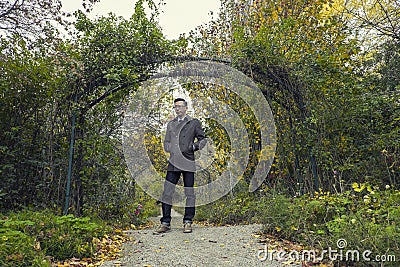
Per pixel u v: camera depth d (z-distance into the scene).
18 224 3.96
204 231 5.43
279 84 6.87
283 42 6.78
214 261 3.83
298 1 7.54
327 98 6.61
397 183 6.35
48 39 6.76
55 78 6.19
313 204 4.82
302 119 6.70
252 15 8.14
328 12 9.83
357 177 6.45
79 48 6.53
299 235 4.48
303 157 6.77
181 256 4.02
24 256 3.28
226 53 7.72
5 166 5.96
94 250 4.17
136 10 6.69
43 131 6.34
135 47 6.61
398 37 8.49
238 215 6.96
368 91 7.09
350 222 3.96
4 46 6.32
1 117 6.19
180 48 7.03
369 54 9.59
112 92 6.60
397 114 6.61
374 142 6.56
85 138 6.49
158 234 5.34
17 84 6.09
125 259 3.97
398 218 3.87
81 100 6.48
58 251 3.89
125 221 6.86
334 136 6.61
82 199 6.49
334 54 6.60
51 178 6.25
